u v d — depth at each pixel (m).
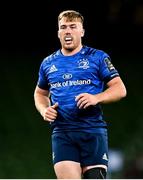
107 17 58.81
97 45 58.62
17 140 42.25
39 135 43.25
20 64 53.72
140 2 58.09
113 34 59.12
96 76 14.10
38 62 54.28
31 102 48.22
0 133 43.22
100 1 58.06
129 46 58.69
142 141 42.94
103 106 48.22
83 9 58.22
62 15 14.31
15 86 50.53
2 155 39.78
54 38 57.09
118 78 14.12
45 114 13.81
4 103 47.88
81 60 14.12
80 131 13.91
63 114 13.95
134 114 47.56
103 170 13.93
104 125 14.27
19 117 45.91
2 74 52.03
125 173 33.84
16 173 37.44
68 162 13.87
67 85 14.00
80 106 13.32
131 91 51.09
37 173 37.69
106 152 14.13
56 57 14.39
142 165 34.50
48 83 14.58
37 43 56.78
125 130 44.97
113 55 57.38
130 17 58.97
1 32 56.31
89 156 13.93
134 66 55.47
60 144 14.01
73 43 14.18
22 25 56.84
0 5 56.53
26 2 56.78
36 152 40.56
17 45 56.31
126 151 40.56
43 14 57.09
